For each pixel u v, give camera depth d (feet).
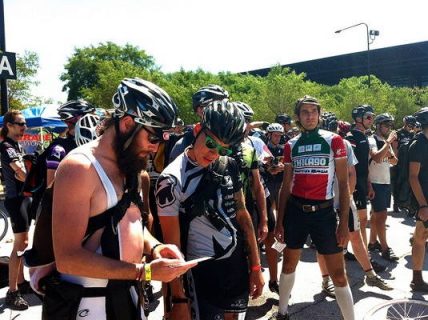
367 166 15.70
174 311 6.63
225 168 7.03
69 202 4.45
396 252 17.67
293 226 10.53
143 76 116.47
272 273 13.37
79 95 157.07
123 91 4.81
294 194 10.52
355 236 13.57
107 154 4.84
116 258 4.80
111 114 4.98
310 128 10.39
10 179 12.24
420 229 13.07
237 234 7.04
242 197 7.32
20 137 12.96
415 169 12.69
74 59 160.35
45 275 4.96
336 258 10.09
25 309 12.02
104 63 121.70
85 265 4.45
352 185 13.48
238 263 7.00
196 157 6.66
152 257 5.56
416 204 13.05
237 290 6.96
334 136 10.19
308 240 19.97
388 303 11.67
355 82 129.18
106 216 4.72
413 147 12.73
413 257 13.38
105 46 162.81
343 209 9.93
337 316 11.84
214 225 6.72
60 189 4.47
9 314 11.80
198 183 6.72
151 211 9.41
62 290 4.78
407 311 11.37
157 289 13.71
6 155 12.17
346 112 104.73
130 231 4.99
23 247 12.20
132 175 4.96
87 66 158.40
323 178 10.09
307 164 10.22
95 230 4.70
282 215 10.89
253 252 7.34
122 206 4.82
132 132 4.77
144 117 4.70
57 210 4.46
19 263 12.26
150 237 5.85
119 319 4.92
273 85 107.76
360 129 15.98
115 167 4.87
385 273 15.14
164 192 6.64
